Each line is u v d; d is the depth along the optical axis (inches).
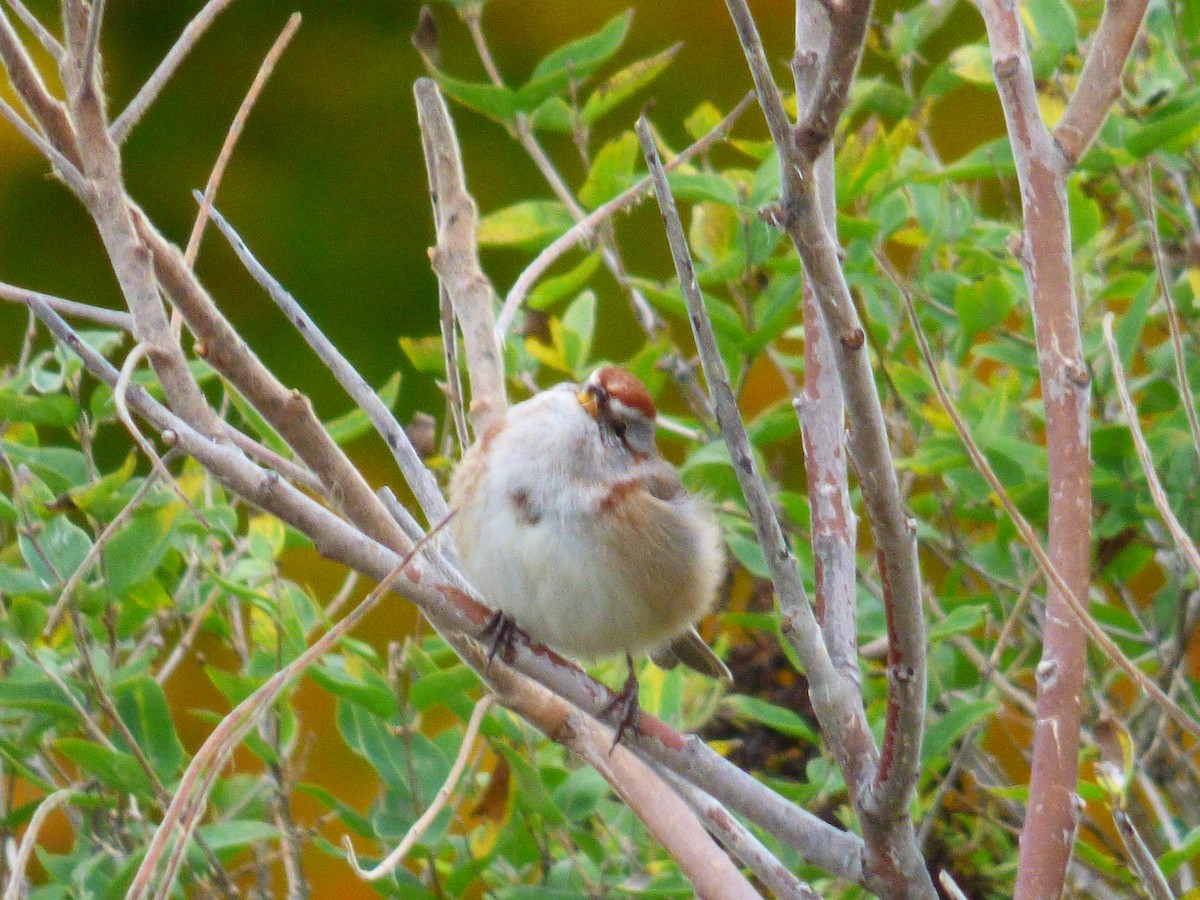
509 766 310.2
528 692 245.3
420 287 635.5
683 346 561.0
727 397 194.9
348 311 629.3
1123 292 378.0
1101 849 364.2
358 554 222.2
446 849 338.0
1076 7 416.5
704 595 287.1
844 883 313.7
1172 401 396.5
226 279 629.6
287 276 631.8
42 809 214.4
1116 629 359.3
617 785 243.4
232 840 284.0
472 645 239.3
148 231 225.6
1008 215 470.6
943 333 406.9
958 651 369.7
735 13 170.4
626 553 275.9
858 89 401.7
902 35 412.8
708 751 231.0
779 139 171.2
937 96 416.5
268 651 317.7
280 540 326.6
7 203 614.9
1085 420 233.3
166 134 643.5
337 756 463.5
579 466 278.2
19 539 304.3
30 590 296.4
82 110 218.2
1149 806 373.7
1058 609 229.9
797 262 363.6
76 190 222.5
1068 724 225.0
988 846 368.2
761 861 235.0
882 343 404.5
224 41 655.8
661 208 191.5
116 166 221.8
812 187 173.0
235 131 229.5
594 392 283.1
